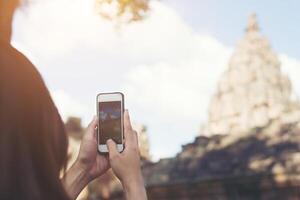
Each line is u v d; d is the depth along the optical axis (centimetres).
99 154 142
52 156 91
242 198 3045
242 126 5544
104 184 3012
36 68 97
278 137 3123
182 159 3266
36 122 91
